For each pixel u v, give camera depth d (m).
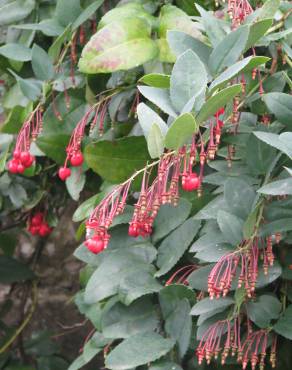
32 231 0.88
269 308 0.55
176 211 0.60
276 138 0.50
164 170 0.48
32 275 0.98
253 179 0.57
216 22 0.56
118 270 0.60
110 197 0.50
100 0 0.67
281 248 0.58
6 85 0.80
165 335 0.59
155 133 0.47
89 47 0.60
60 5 0.68
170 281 0.59
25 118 0.71
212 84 0.48
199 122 0.48
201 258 0.54
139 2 0.69
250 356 0.57
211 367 0.61
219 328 0.54
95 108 0.70
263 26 0.52
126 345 0.56
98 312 0.65
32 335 1.01
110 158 0.63
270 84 0.59
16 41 0.77
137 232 0.51
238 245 0.53
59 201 0.86
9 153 0.78
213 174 0.59
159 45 0.63
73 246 1.11
